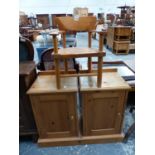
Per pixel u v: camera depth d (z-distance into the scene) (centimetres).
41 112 131
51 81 138
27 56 150
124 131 158
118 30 425
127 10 520
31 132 146
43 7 848
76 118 136
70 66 190
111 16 651
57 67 118
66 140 145
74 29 145
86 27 146
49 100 126
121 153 138
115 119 139
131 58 396
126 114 184
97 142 148
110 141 149
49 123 137
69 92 122
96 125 142
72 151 142
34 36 457
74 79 141
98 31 120
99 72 121
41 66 198
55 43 112
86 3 856
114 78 141
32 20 666
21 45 146
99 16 725
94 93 124
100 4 857
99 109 133
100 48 115
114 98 128
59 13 859
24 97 129
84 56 115
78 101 145
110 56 423
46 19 746
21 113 136
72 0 848
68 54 113
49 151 143
